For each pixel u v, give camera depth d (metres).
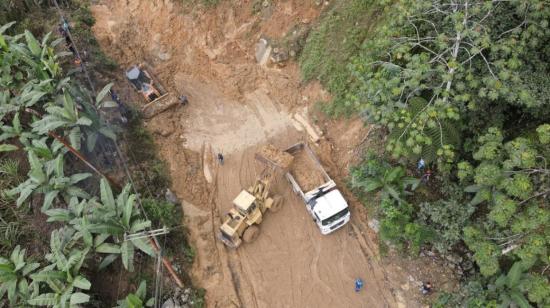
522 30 15.16
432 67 17.33
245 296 18.12
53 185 17.52
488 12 14.99
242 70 23.81
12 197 17.78
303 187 19.80
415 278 17.75
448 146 15.45
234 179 20.94
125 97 22.73
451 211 17.34
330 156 20.98
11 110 19.31
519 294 15.02
